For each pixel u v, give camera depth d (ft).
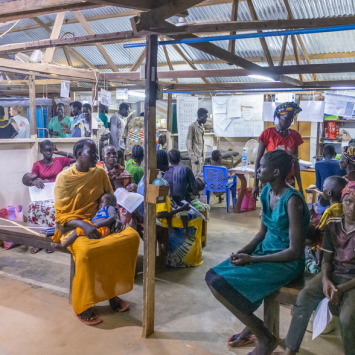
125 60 24.84
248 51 20.88
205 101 28.25
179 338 7.95
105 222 8.82
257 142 23.49
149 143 7.55
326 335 8.17
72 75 14.98
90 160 9.07
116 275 8.79
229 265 7.04
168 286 10.63
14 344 7.68
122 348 7.55
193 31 7.32
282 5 16.55
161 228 11.76
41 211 13.05
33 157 14.80
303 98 23.86
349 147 9.43
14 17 7.93
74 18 20.67
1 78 19.29
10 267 11.98
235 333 8.20
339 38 18.47
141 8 6.56
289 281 6.88
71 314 8.97
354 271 6.44
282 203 6.84
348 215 6.43
